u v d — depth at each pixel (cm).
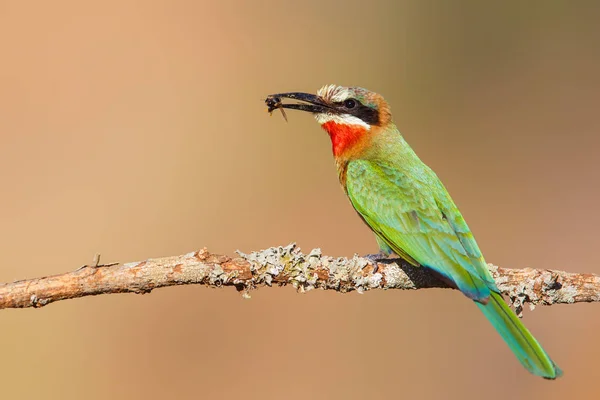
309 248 1425
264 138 1575
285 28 1742
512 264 1455
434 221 856
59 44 1591
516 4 1828
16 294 715
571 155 1631
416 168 925
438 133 1720
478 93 1778
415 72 1802
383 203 891
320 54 1759
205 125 1588
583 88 1745
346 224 1455
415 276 835
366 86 1762
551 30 1795
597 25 1794
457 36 1797
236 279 763
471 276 800
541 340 1267
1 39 1584
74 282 723
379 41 1795
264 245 1423
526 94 1753
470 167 1634
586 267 1439
